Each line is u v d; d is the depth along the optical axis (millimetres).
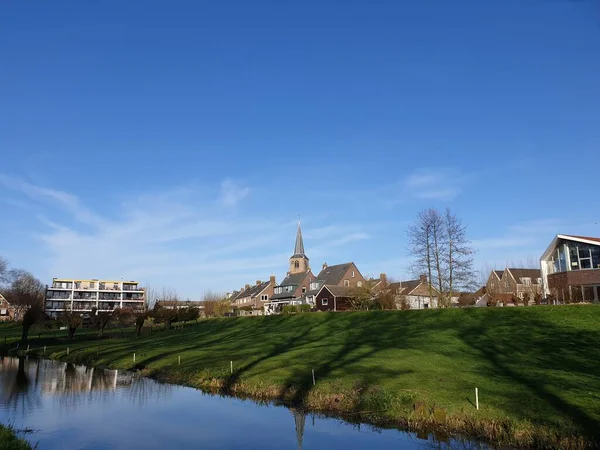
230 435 17328
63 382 30219
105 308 126438
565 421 14406
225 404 22359
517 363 22312
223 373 27031
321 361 26438
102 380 30828
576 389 17234
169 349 40031
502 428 14859
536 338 27500
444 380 19781
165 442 16812
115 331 66438
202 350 36656
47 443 16953
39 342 57344
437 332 32375
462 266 49656
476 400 16453
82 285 127500
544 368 20938
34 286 122062
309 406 20094
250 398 23125
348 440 16062
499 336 29062
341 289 79625
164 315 63594
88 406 22953
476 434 15188
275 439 16609
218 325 57219
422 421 16438
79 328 76375
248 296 121562
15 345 57094
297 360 27562
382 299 58906
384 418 17469
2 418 20781
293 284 103000
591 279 42250
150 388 27375
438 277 50000
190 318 63406
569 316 31422
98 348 46562
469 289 49656
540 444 13812
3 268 76125
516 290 76562
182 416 20406
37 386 28766
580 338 26531
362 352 27922
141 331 62531
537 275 80688
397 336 32938
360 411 18281
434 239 50750
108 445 16609
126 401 23922
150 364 34094
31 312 58219
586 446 13133
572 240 43969
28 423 19875
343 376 22078
